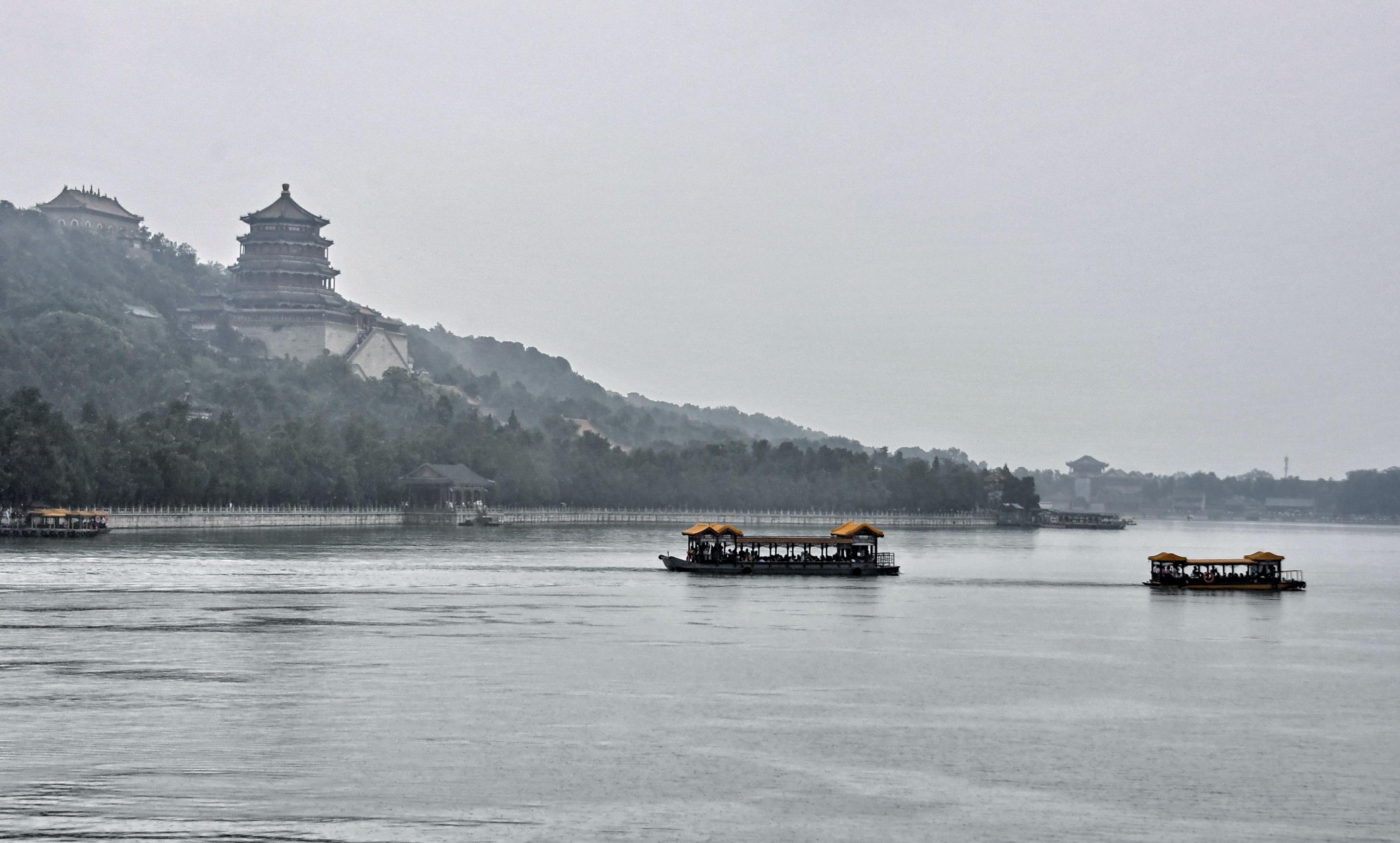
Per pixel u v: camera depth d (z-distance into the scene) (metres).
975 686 102.50
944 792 72.12
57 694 91.12
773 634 129.12
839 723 87.81
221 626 124.69
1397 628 147.88
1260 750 82.81
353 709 88.06
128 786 69.94
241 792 69.12
